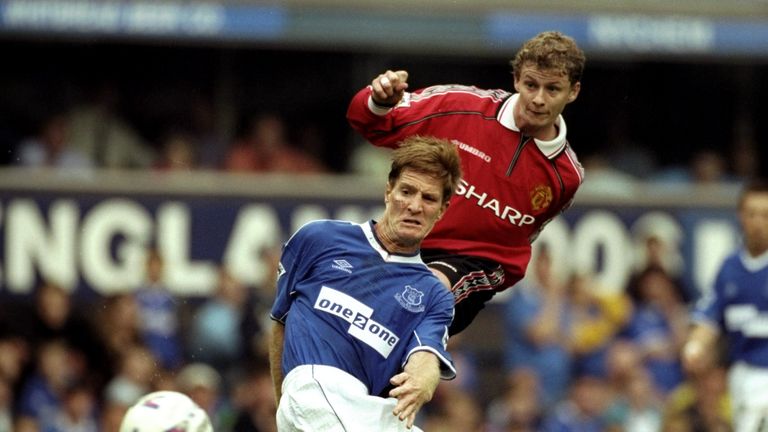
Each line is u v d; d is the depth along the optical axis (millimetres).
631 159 60094
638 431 48156
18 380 49750
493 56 56625
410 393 20641
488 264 24500
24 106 57781
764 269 34781
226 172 56750
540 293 51125
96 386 49656
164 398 22609
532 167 24188
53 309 50906
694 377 47906
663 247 53156
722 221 53562
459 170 21562
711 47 55531
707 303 35969
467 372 49531
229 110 58906
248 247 52250
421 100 24406
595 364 50156
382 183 53250
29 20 53969
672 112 60781
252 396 47000
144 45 58500
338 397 21094
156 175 52344
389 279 21734
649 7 55344
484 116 24281
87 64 58406
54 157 56750
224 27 54250
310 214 52625
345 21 54562
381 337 21484
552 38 23406
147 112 58594
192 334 50000
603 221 53094
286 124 59000
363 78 59125
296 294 22094
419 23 54656
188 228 52031
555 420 48156
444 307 21781
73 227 51781
